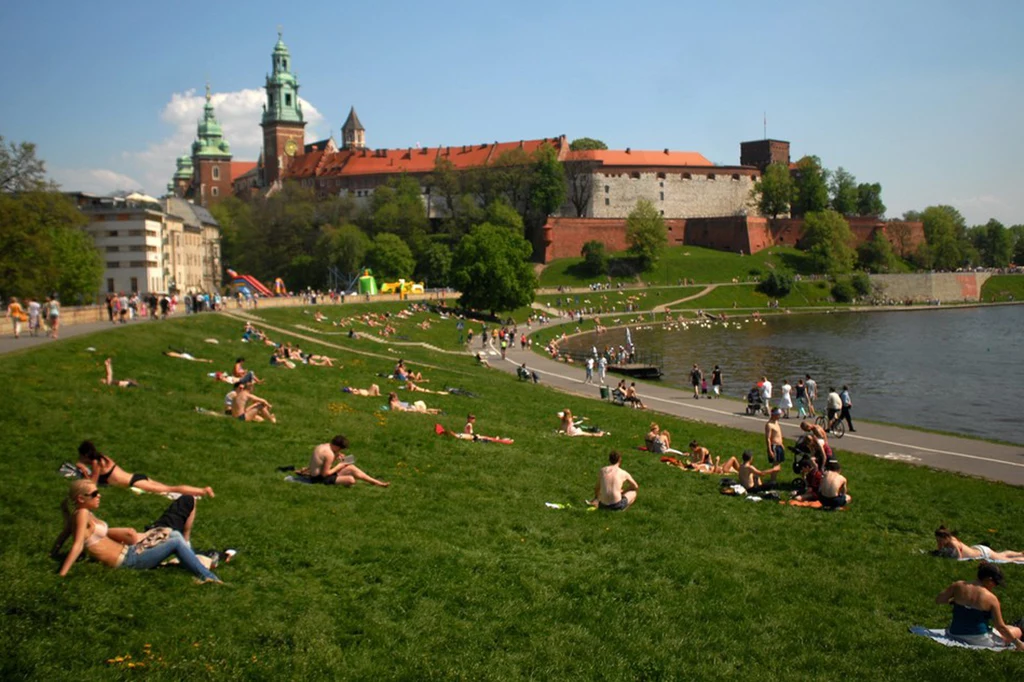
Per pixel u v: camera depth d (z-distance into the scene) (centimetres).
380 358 7219
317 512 2203
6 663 1313
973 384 8175
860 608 1894
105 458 2142
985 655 1661
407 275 18588
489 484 2761
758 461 3878
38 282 8644
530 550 2125
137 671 1361
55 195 9325
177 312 8994
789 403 5706
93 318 6919
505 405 5047
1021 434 5581
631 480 2611
